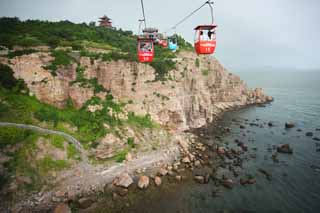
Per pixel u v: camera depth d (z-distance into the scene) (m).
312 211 23.70
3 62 31.97
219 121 61.06
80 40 50.00
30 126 29.89
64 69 38.09
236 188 28.25
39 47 39.75
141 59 18.39
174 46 26.17
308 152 39.19
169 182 29.47
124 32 74.81
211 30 14.30
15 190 23.61
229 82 81.38
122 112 40.25
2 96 30.30
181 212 23.88
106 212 23.41
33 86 33.94
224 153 39.16
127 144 35.62
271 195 26.75
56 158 28.53
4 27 44.22
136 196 26.27
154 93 46.94
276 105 82.69
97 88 40.66
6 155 25.33
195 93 57.75
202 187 28.52
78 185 26.83
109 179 28.84
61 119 33.75
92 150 31.78
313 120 60.34
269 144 43.50
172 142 42.06
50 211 22.67
